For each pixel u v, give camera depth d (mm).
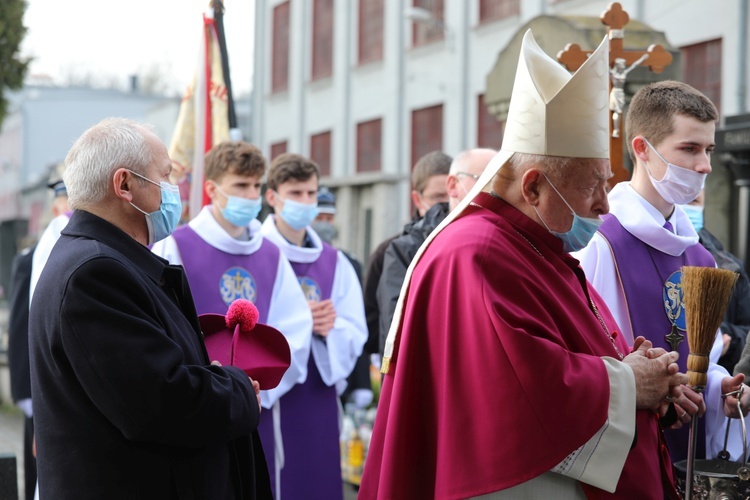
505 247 2551
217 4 5039
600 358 2508
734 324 4188
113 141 2607
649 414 2643
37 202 32781
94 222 2564
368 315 5105
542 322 2490
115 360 2326
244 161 4160
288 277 4410
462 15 14719
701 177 3133
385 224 10258
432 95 15445
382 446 2729
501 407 2383
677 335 3166
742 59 10180
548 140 2576
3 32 12414
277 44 20453
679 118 3121
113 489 2385
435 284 2582
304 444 4383
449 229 2662
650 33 5570
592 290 2973
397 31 16297
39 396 2449
